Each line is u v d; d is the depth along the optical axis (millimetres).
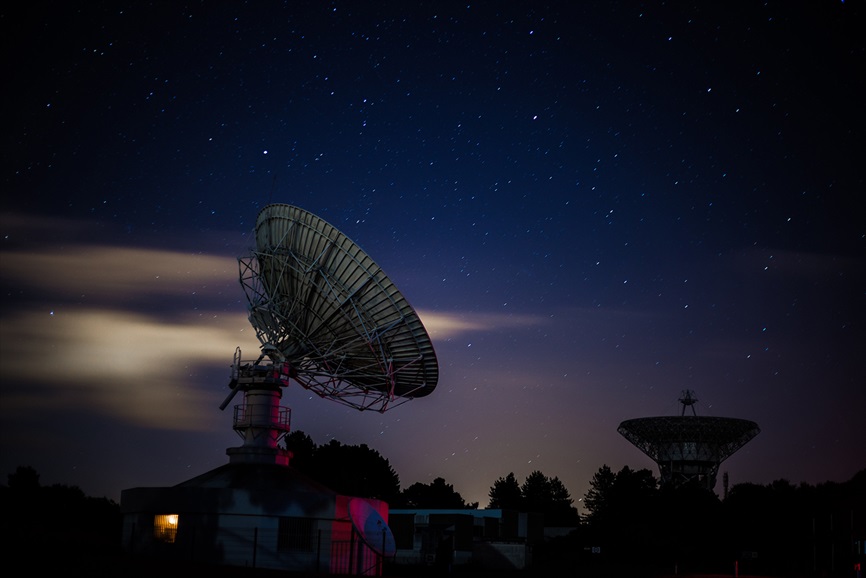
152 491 48281
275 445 52969
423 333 49719
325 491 51906
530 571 68000
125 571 34438
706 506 102500
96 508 95250
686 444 108250
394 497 125000
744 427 107000
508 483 174500
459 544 76625
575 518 161125
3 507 80375
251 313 52438
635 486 144000
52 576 31344
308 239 50000
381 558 49312
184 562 42906
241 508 47375
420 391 52906
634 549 96062
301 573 41188
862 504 88000
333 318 50375
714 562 90875
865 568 78250
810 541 91250
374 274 48906
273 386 52906
